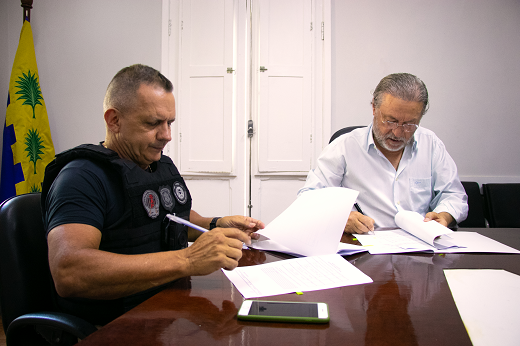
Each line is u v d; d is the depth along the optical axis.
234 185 3.01
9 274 0.83
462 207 1.45
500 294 0.67
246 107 3.00
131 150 0.97
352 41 2.95
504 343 0.49
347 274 0.79
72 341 0.74
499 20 2.86
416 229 1.12
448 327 0.54
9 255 0.84
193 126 3.01
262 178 3.01
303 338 0.50
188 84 3.01
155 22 3.02
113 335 0.51
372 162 1.65
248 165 3.01
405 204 1.64
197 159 3.01
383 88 1.45
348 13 2.95
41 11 3.06
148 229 0.91
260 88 2.98
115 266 0.67
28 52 2.81
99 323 0.85
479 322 0.56
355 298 0.66
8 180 2.68
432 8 2.90
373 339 0.50
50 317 0.73
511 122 2.88
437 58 2.90
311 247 0.95
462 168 2.91
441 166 1.64
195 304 0.63
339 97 2.97
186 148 3.01
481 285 0.72
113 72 3.06
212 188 3.03
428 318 0.57
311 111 2.98
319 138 2.98
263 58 2.98
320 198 1.13
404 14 2.91
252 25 2.99
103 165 0.90
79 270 0.67
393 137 1.45
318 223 1.02
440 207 1.46
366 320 0.56
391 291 0.69
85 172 0.86
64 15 3.06
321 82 2.97
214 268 0.69
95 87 3.07
